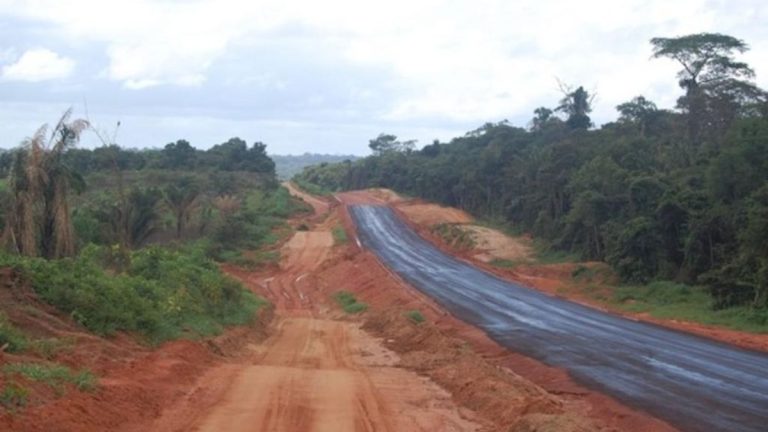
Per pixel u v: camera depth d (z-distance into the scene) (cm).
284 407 1335
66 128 2219
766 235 3212
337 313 4028
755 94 6297
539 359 2103
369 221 8194
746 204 3747
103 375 1315
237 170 10225
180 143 10462
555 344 2384
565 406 1496
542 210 6562
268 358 2169
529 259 5831
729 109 6188
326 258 6228
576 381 1766
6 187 2191
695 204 4200
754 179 3919
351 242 6775
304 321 3453
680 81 6906
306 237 7075
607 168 5225
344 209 9044
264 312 3353
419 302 3619
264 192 9312
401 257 5906
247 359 2100
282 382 1611
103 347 1509
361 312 3938
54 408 996
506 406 1405
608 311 3484
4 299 1503
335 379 1722
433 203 9662
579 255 5550
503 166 8444
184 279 2566
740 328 2941
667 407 1468
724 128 6156
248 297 3481
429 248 6606
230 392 1455
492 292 4103
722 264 3691
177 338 1912
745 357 2166
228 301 2825
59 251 2183
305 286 5209
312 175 16025
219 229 6194
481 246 6366
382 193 11169
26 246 2097
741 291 3366
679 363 2027
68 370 1197
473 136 11550
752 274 3331
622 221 4869
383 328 3036
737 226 3775
